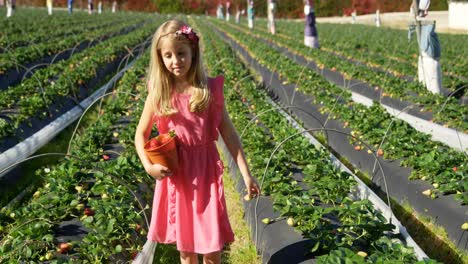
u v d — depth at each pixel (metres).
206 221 4.06
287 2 71.44
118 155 7.81
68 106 11.70
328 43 27.44
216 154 4.19
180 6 77.81
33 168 8.45
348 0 68.25
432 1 58.12
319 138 10.12
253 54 21.16
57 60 19.22
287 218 5.43
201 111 4.00
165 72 3.95
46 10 53.22
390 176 7.36
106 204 5.44
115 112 10.29
